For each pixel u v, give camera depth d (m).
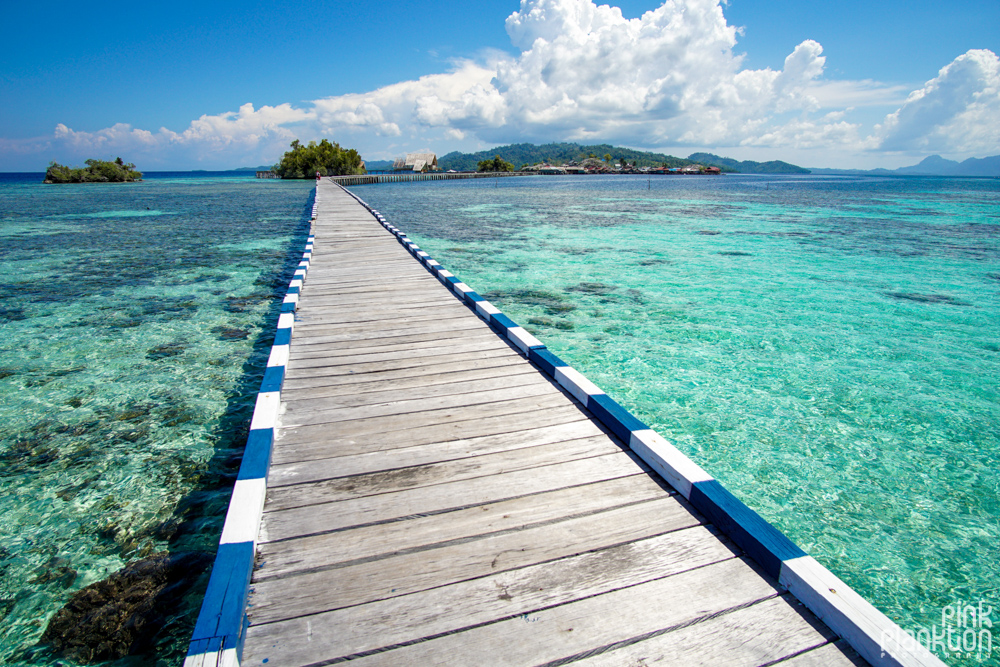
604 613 2.07
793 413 5.12
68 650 2.55
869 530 3.52
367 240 12.39
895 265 12.55
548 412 3.80
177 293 9.73
